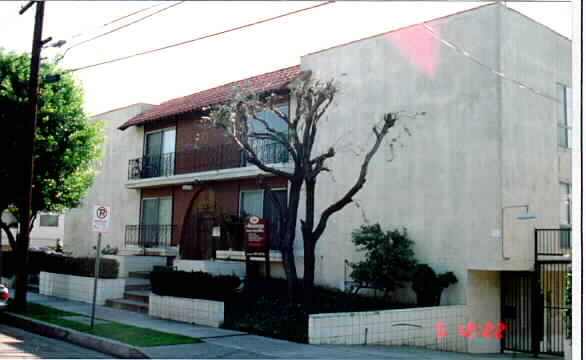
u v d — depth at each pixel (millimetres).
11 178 17109
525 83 15266
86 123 19016
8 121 16938
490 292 15367
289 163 18000
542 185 15508
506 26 14812
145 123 24500
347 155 17391
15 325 14039
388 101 16609
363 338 12258
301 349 10836
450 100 15352
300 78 16453
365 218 16750
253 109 14562
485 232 14383
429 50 15906
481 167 14609
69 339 12117
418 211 15711
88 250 27516
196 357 9984
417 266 15055
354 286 15805
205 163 21328
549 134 15961
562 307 14859
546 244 15359
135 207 24938
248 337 11961
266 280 17828
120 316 14930
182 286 14375
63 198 18812
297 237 18312
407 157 16078
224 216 20516
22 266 15258
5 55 17484
